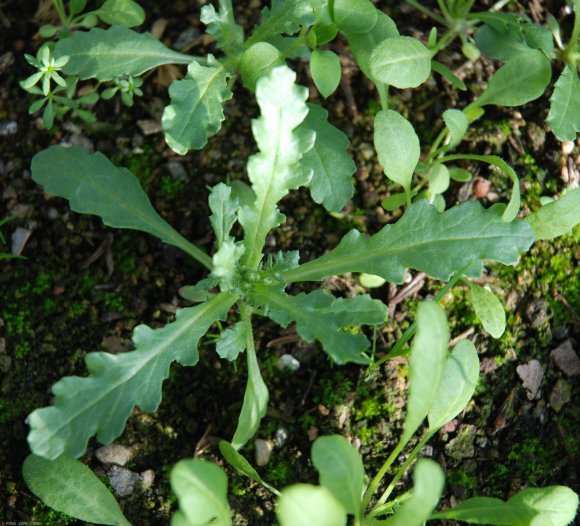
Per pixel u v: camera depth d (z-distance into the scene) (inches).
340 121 8.8
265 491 7.9
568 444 8.2
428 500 5.8
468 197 8.6
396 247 7.5
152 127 8.7
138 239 8.4
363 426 8.0
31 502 7.8
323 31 7.8
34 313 8.2
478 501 7.0
